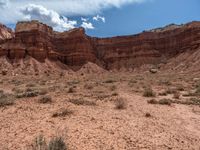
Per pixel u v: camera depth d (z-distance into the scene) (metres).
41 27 110.12
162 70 98.44
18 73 85.75
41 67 96.31
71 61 114.31
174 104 17.34
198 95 22.55
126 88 28.77
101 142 8.30
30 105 14.77
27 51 101.00
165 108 15.47
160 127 10.58
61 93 21.78
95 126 10.25
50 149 6.68
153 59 116.44
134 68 113.69
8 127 9.88
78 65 113.00
